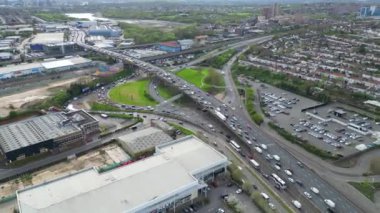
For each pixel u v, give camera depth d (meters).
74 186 145.00
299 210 144.88
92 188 142.88
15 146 180.88
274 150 195.12
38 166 176.25
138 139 194.75
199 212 144.88
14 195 150.88
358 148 195.12
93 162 180.75
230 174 171.00
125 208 133.00
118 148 195.88
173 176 152.12
